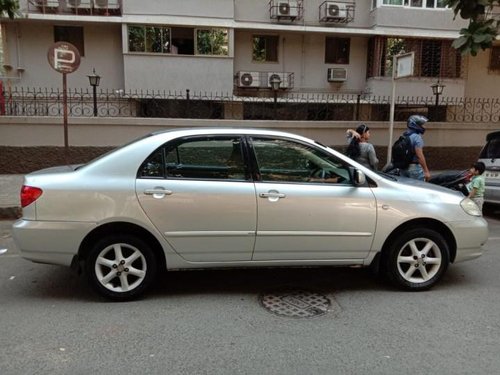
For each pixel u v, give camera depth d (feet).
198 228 13.20
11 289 14.39
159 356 10.32
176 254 13.30
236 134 13.79
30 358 10.16
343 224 13.74
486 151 27.27
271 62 58.44
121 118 38.29
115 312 12.67
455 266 17.12
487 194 26.48
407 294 14.24
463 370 9.82
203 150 13.53
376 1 55.93
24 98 44.50
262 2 55.77
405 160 21.81
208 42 54.03
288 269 16.60
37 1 51.21
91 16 51.49
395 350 10.69
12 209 24.75
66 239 12.82
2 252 18.42
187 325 11.91
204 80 53.93
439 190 14.73
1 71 59.93
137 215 12.92
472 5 21.34
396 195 14.07
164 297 13.83
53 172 13.66
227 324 12.00
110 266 13.20
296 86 59.11
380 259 14.48
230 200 13.21
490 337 11.39
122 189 12.93
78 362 10.02
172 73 53.16
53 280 15.23
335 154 14.17
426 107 58.80
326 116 56.75
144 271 13.42
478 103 54.80
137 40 52.70
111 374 9.58
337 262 14.07
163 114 53.72
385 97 57.41
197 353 10.47
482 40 21.49
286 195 13.46
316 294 14.21
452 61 58.65
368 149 22.13
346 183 14.01
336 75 58.49
